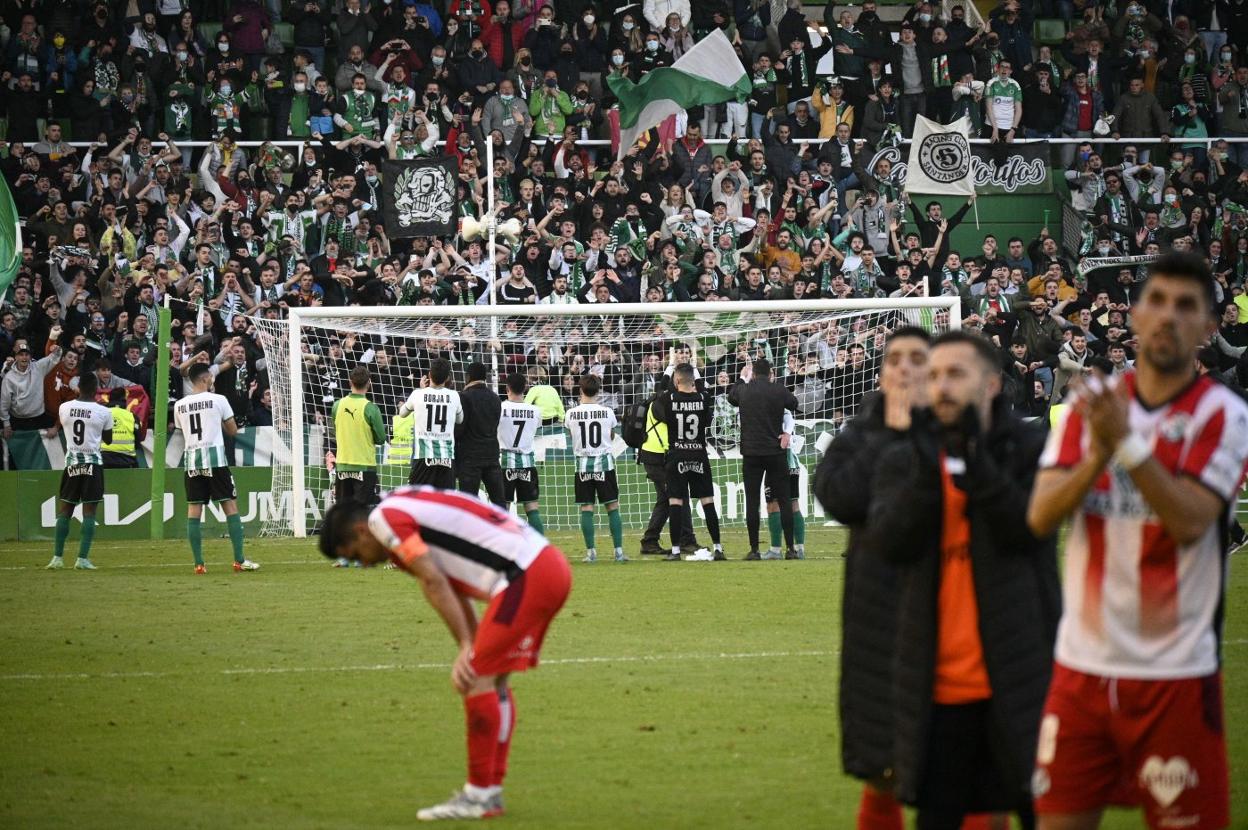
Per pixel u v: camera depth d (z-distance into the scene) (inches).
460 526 726.5
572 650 1204.5
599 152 3186.5
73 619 1408.7
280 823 705.0
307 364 2491.4
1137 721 481.7
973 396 514.9
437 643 1256.8
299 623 1378.0
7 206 2433.6
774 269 2849.4
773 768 806.5
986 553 518.3
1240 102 3430.1
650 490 2507.4
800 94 3253.0
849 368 2541.8
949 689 523.2
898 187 3102.9
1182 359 476.1
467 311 2176.4
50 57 3019.2
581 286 2768.2
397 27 3159.5
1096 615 487.5
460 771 811.4
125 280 2605.8
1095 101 3344.0
